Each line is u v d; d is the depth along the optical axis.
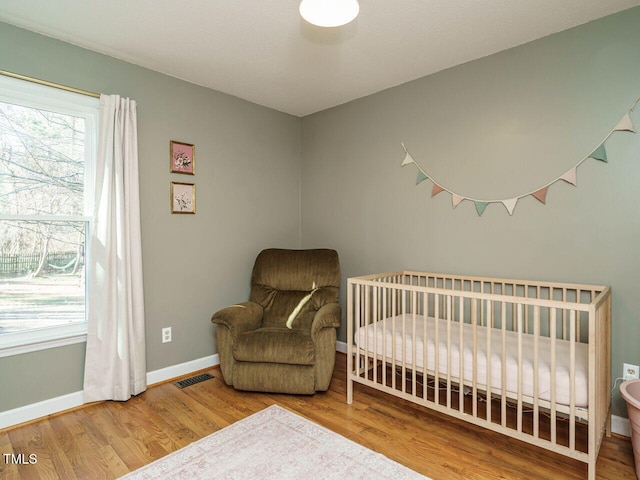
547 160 2.28
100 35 2.24
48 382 2.27
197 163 2.99
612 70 2.05
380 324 2.55
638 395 1.89
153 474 1.73
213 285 3.14
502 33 2.23
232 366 2.63
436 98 2.79
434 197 2.83
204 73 2.79
